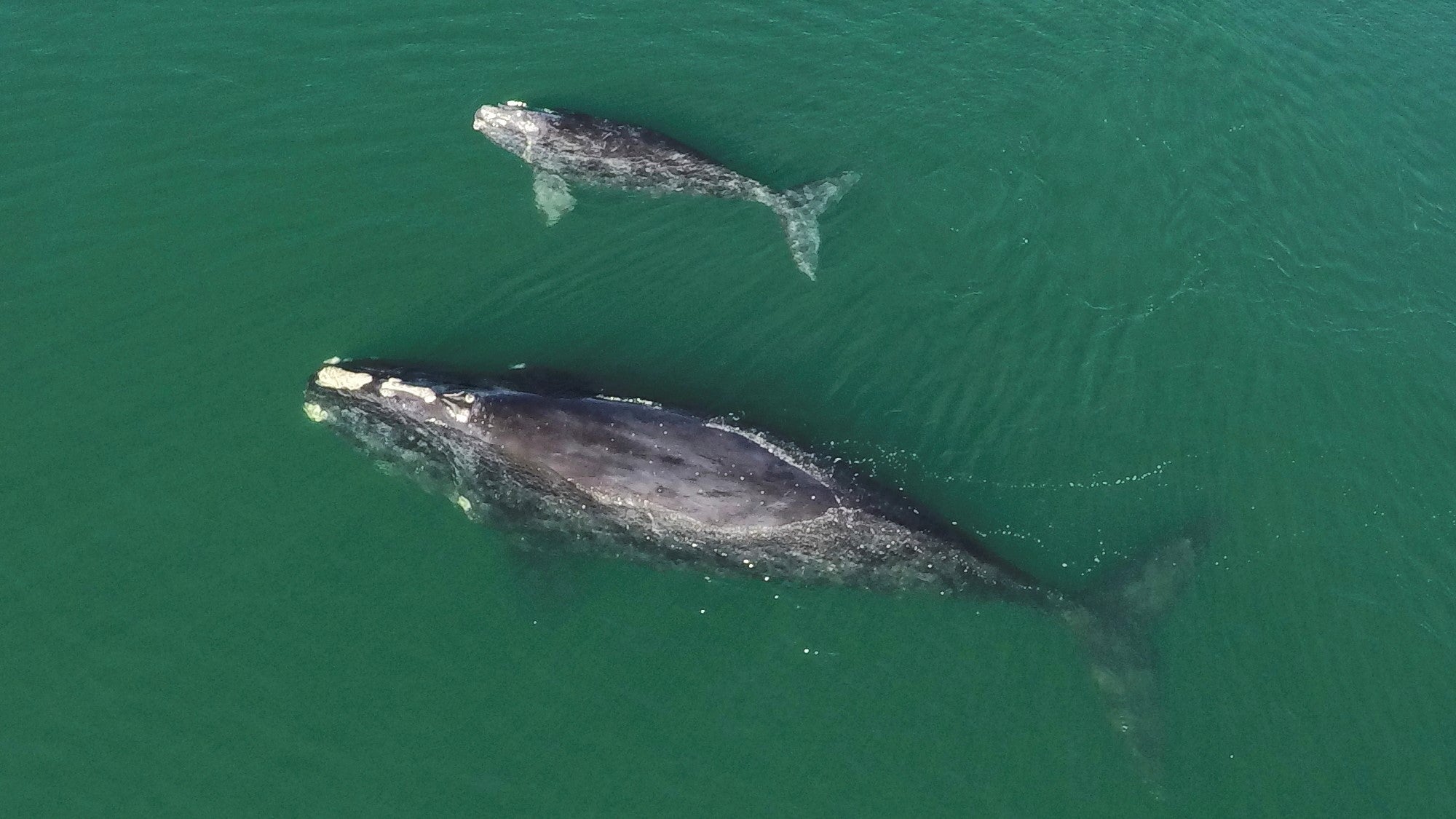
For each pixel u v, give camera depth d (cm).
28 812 2012
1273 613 2364
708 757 2164
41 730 2116
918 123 3388
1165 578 2395
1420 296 2972
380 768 2114
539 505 2422
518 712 2200
